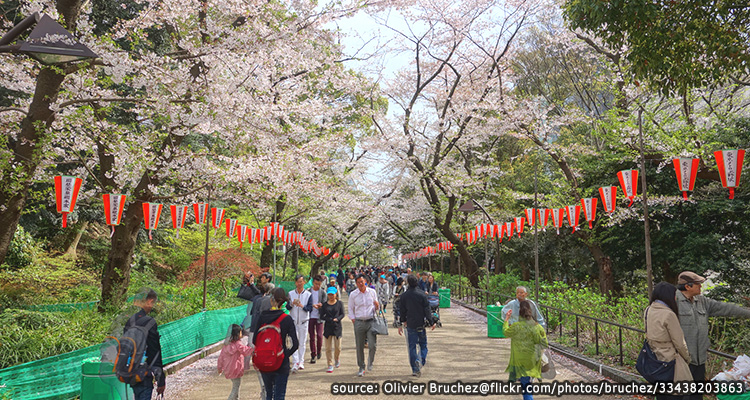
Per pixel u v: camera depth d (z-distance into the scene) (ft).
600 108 88.58
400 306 29.35
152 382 17.46
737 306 18.30
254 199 52.06
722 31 28.96
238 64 38.09
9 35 19.43
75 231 70.49
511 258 98.53
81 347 26.53
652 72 31.07
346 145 78.33
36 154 28.99
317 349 34.24
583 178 66.03
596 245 63.31
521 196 74.18
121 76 33.60
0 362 22.91
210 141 80.23
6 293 38.88
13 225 28.32
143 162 38.29
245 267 59.26
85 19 32.68
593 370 30.30
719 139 48.39
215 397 24.91
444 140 85.20
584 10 29.30
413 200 106.11
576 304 45.14
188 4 36.99
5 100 54.95
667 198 52.70
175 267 82.23
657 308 17.35
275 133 41.78
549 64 89.66
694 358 17.98
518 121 65.46
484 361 33.32
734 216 53.26
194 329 36.78
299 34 39.22
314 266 120.98
